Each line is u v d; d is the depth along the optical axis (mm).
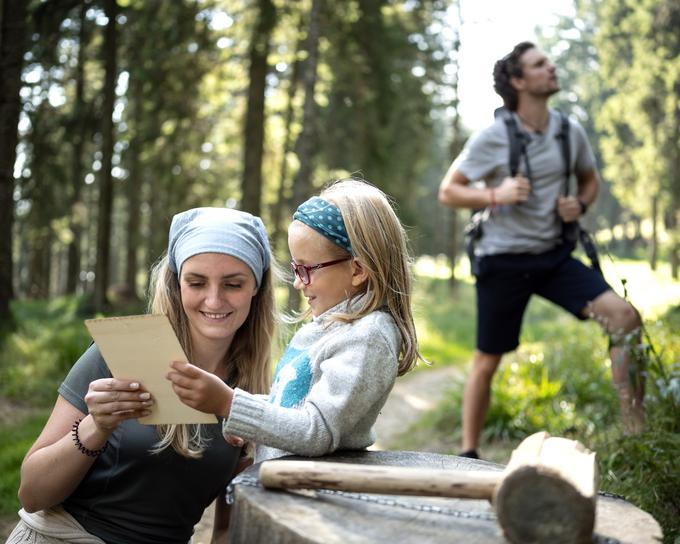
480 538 1506
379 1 13820
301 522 1541
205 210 2326
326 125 16906
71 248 23516
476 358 4633
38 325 12750
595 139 40875
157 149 15336
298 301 8641
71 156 16469
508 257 4355
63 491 2109
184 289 2203
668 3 20875
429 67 19734
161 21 12812
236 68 14367
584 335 8234
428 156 22656
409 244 2207
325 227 2016
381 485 1607
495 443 5656
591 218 48125
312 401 1879
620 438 3682
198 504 2352
